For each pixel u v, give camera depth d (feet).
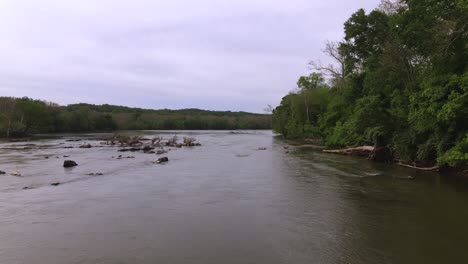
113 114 540.93
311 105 267.59
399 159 108.78
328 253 35.96
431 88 80.59
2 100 330.13
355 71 159.74
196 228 44.32
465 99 71.56
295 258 34.73
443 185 71.87
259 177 83.56
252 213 51.34
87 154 145.38
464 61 82.33
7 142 225.56
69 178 82.79
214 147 190.80
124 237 40.98
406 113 102.78
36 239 40.34
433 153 96.02
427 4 84.89
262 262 33.78
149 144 207.51
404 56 114.11
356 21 141.38
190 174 88.99
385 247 37.55
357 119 119.96
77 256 35.37
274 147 188.96
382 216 49.32
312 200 59.36
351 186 71.46
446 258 34.55
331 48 199.62
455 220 46.88
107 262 33.96
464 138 72.43
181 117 611.88
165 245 38.37
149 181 78.54
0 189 69.41
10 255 35.63
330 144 164.76
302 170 95.09
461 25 78.79
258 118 628.28
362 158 126.00
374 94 122.72
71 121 403.34
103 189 69.41
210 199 60.44
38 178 82.84
